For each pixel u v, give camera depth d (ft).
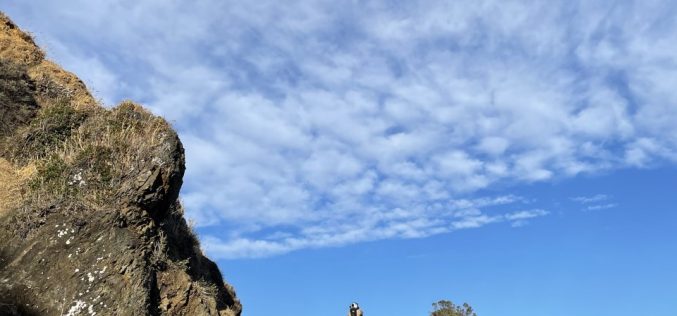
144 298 37.17
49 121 48.85
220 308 51.85
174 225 48.47
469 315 114.83
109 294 36.50
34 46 65.21
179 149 46.57
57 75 61.82
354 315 78.48
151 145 45.06
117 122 47.88
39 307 35.37
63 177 42.29
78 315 35.37
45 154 46.52
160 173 43.50
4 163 45.37
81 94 61.87
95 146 44.47
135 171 43.04
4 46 60.23
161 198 43.39
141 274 38.19
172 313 40.19
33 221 39.42
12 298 35.19
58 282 36.55
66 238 38.50
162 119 48.83
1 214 40.27
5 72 53.06
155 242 42.29
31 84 55.98
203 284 47.32
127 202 41.29
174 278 42.11
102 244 38.45
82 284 36.58
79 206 40.27
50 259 37.55
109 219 39.65
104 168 42.93
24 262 37.32
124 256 38.19
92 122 48.75
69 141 47.03
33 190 41.78
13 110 50.52
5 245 38.29
